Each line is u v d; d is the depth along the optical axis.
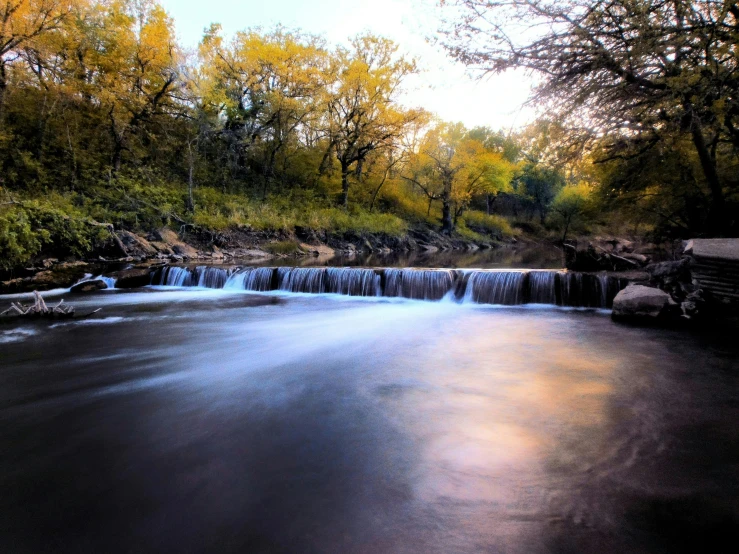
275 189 31.11
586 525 2.57
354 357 6.46
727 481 3.02
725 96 7.92
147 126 24.39
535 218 55.84
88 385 5.10
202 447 3.59
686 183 12.80
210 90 25.00
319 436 3.80
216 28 29.02
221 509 2.76
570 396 4.75
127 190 20.20
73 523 2.64
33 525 2.62
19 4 16.81
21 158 18.00
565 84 9.04
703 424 3.96
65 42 19.64
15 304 9.25
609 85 8.88
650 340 7.11
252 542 2.46
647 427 3.91
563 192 40.81
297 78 28.70
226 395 4.83
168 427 3.98
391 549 2.39
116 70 20.95
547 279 10.82
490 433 3.85
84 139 21.38
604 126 10.25
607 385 5.09
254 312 9.99
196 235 20.70
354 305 11.00
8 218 12.62
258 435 3.83
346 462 3.35
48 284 12.32
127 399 4.69
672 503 2.77
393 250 31.31
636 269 11.63
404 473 3.19
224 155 29.22
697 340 7.04
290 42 29.39
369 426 4.01
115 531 2.56
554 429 3.91
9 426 3.97
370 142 33.88
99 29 20.39
